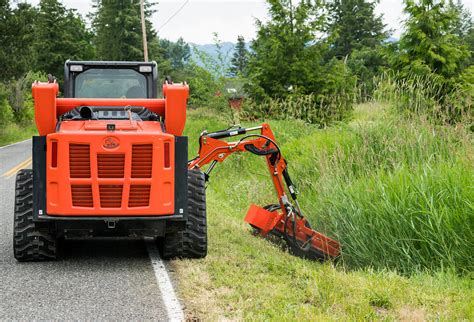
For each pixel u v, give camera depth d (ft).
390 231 25.41
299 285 19.80
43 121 22.48
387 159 32.32
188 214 23.77
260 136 28.35
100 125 22.59
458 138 32.30
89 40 274.77
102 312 17.51
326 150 37.91
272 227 28.43
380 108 38.86
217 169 50.65
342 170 32.55
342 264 27.48
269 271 21.88
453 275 21.54
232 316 16.72
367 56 169.89
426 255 24.18
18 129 147.95
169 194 22.54
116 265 23.17
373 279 20.29
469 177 25.31
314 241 27.94
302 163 39.91
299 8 66.69
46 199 22.18
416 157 31.99
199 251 23.80
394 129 35.86
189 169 25.55
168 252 23.77
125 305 18.13
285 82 66.90
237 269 21.99
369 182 28.43
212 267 22.43
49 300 18.66
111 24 252.42
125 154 21.97
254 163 49.75
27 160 71.72
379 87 39.63
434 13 47.96
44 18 244.83
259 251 25.41
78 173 21.91
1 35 119.75
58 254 24.81
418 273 22.70
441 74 46.96
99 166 21.95
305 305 17.84
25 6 122.93
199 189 24.21
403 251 24.82
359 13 230.68
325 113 57.67
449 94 43.83
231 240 27.89
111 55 253.24
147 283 20.54
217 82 84.43
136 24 251.80
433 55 46.34
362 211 26.78
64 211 21.90
